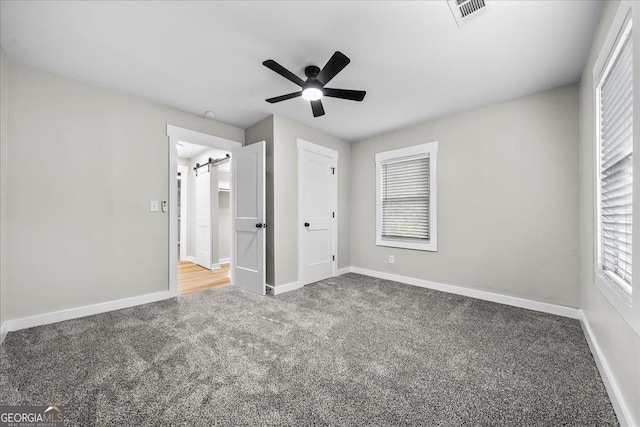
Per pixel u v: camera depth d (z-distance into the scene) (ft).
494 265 9.62
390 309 8.82
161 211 9.83
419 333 7.02
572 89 8.11
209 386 4.82
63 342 6.44
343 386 4.85
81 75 7.83
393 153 12.75
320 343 6.47
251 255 11.03
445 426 3.93
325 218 13.15
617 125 4.76
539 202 8.70
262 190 10.55
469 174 10.25
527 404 4.39
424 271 11.64
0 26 5.74
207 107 10.12
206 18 5.57
